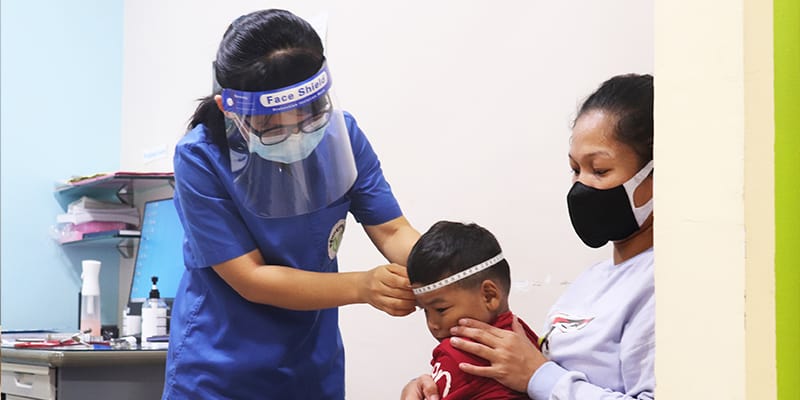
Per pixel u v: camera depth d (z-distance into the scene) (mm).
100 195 3646
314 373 1691
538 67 1965
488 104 2090
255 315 1615
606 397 1160
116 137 3820
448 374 1346
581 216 1318
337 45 2590
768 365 686
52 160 3662
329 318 1735
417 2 2309
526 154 1986
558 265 1893
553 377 1234
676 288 730
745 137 686
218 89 1492
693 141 720
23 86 3609
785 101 706
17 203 3564
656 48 753
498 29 2068
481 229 1437
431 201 2244
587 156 1293
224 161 1553
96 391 2449
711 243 704
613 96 1284
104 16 3824
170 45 3475
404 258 1682
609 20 1808
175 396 1664
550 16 1939
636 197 1267
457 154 2172
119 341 2838
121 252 3686
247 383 1619
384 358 2344
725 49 698
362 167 1729
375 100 2441
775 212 697
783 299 698
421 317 2229
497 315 1407
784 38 705
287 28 1437
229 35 1453
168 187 3350
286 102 1411
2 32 3570
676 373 728
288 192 1514
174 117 3436
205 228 1555
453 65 2191
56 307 3623
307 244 1636
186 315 1674
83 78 3762
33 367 2525
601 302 1291
